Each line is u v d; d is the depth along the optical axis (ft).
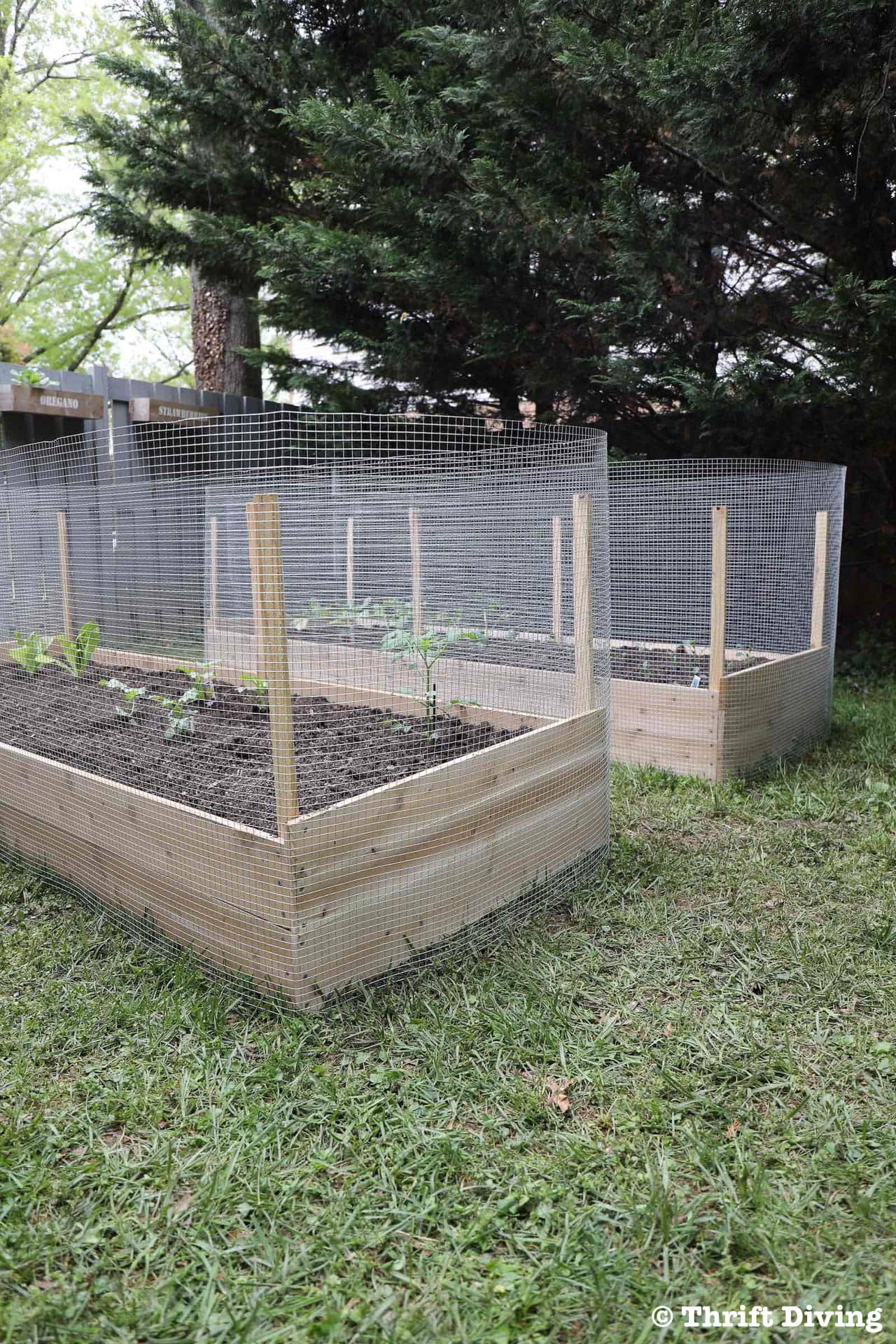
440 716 10.91
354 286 24.70
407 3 24.81
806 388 18.92
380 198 21.74
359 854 7.16
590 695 10.00
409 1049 6.52
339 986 7.10
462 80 22.63
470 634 10.48
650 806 12.03
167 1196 5.12
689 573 16.37
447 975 7.64
